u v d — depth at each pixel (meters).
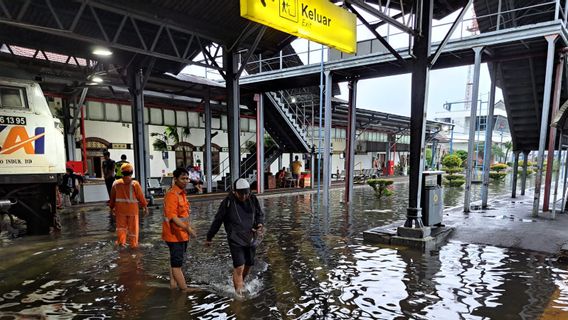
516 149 14.04
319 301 4.11
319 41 6.70
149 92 15.62
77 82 12.21
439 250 6.34
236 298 4.18
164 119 17.67
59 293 4.34
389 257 5.93
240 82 14.34
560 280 4.77
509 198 14.09
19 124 6.91
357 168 30.50
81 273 5.06
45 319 3.66
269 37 9.90
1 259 5.73
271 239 7.27
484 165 11.40
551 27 8.61
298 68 12.70
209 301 4.10
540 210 10.72
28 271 5.14
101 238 7.21
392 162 33.25
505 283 4.66
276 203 13.38
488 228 8.06
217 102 18.36
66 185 11.26
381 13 6.29
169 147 17.91
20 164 6.93
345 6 7.43
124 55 11.07
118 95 15.37
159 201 12.83
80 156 14.70
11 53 10.49
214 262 5.59
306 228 8.45
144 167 11.77
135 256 5.91
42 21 8.32
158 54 8.16
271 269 5.27
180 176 4.54
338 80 13.42
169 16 7.94
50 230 7.84
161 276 4.93
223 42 9.34
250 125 21.95
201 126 19.34
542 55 9.98
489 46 9.69
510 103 12.23
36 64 11.28
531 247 6.44
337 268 5.33
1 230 7.23
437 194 7.74
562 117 9.50
